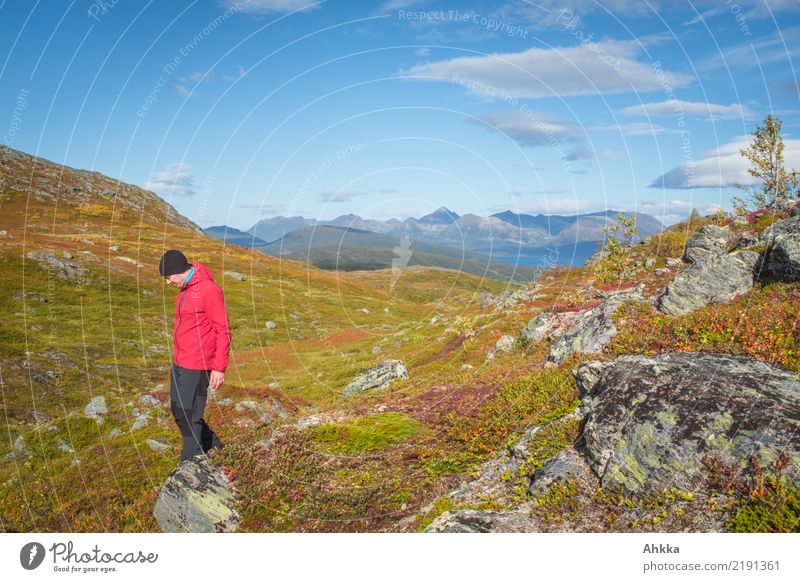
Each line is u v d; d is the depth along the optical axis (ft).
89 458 51.78
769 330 38.09
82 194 481.05
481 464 33.63
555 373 47.24
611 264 114.11
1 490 44.70
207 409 64.80
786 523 20.89
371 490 32.01
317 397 96.89
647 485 24.86
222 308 30.09
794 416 24.54
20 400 85.97
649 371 31.14
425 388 66.95
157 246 329.93
